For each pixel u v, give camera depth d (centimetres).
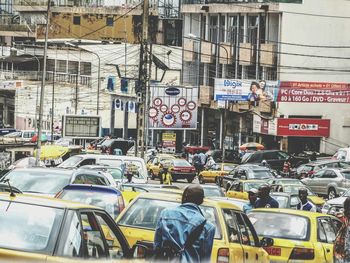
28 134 8538
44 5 11788
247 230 1462
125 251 1117
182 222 928
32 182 2112
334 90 6378
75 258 916
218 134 8650
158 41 10894
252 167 4550
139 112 4281
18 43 10844
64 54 9969
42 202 964
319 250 1590
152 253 977
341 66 7594
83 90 9819
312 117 7381
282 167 6438
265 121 7456
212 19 8600
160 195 1401
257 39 7950
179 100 6844
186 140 9131
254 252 1448
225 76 8375
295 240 1602
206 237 932
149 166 5944
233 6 8169
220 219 1347
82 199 1670
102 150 6894
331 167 5372
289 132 7231
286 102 6838
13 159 5825
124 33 11194
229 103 7900
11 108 10575
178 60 9350
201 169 6462
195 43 8775
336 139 7362
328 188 4719
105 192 1689
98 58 9206
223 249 1301
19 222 927
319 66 7575
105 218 1083
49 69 9962
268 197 1975
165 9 11212
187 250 918
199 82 8744
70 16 11394
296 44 7550
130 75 9475
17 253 875
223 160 6519
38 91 9850
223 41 8419
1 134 9188
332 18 7581
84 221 984
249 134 8025
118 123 10088
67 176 2159
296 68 7562
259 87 6581
